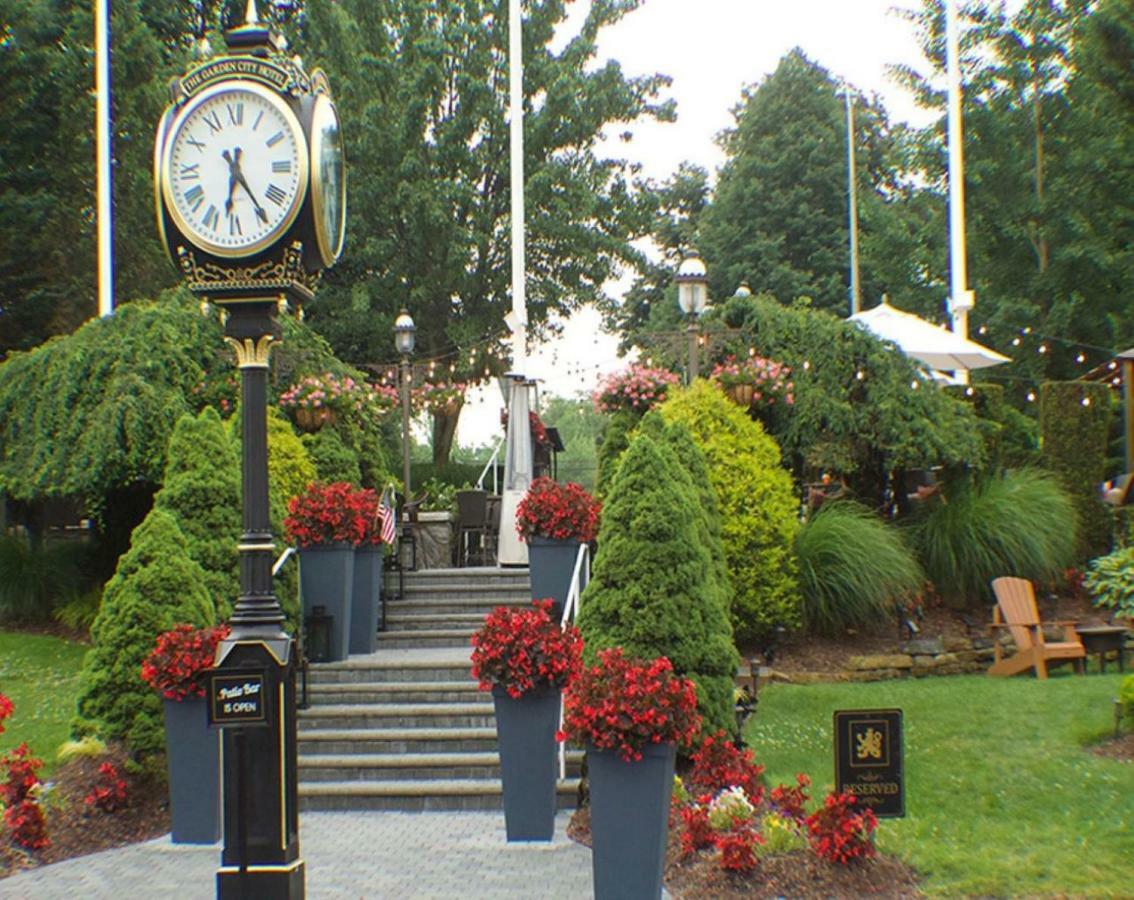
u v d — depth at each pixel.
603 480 15.29
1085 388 16.31
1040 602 14.84
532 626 8.52
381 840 8.68
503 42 28.02
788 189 42.22
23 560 15.80
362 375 17.95
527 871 7.75
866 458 15.88
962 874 6.87
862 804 7.15
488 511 18.19
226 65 6.47
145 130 24.86
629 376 15.81
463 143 26.97
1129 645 13.65
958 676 12.99
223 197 6.38
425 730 10.54
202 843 8.64
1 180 23.67
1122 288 29.05
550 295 27.67
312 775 10.11
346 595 11.99
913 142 34.12
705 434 13.52
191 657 8.58
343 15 26.58
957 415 15.64
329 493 12.11
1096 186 29.53
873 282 39.69
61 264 24.80
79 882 7.66
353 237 26.70
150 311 15.75
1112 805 7.82
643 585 9.57
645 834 6.88
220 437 11.66
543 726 8.52
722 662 9.55
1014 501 14.74
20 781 8.47
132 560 9.89
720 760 8.17
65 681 12.85
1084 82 29.67
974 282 31.75
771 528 13.08
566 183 27.34
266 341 6.48
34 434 15.30
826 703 11.49
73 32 23.94
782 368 15.48
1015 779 8.55
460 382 26.86
